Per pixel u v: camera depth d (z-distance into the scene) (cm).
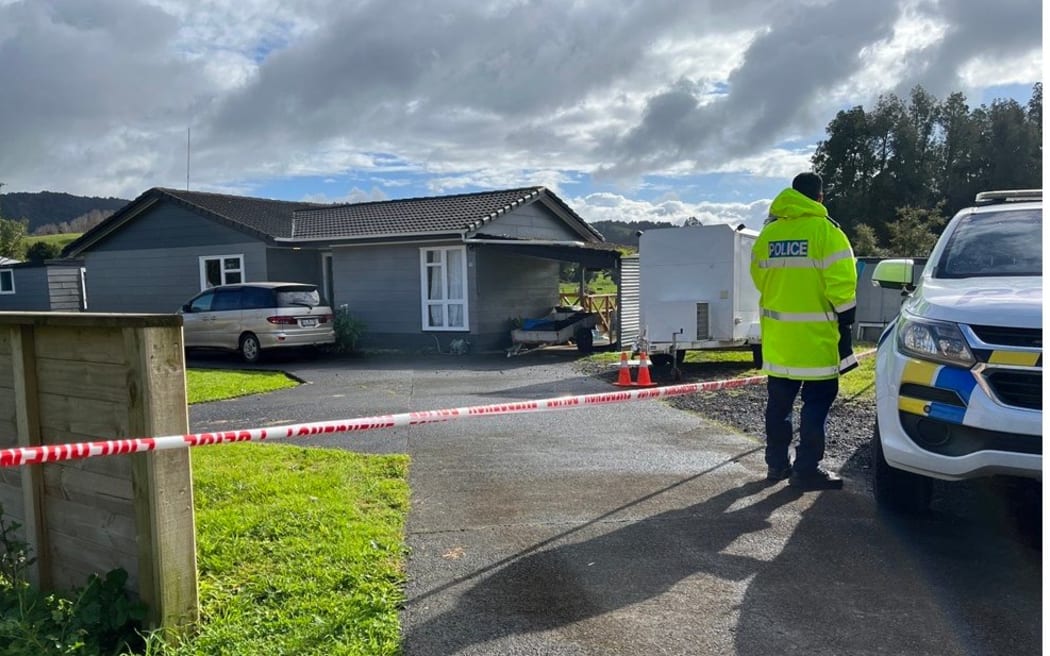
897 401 408
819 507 480
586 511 482
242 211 2186
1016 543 413
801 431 518
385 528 442
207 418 893
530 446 668
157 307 2158
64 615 315
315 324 1633
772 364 517
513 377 1234
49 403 350
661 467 588
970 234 506
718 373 1191
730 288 1141
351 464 595
